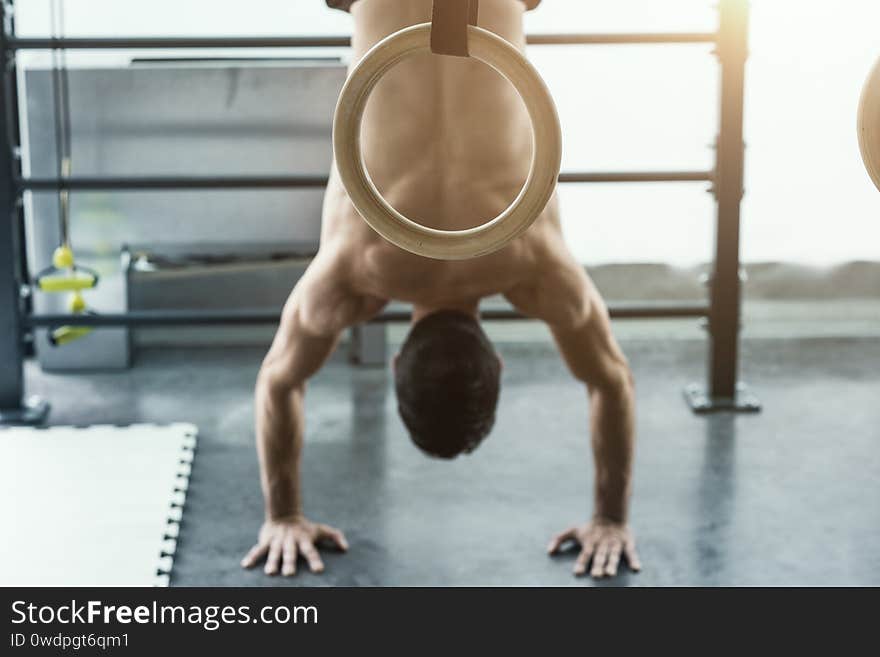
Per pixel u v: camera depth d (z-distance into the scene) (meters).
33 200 4.80
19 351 4.47
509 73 1.73
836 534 3.61
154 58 4.92
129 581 3.30
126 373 4.94
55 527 3.59
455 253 1.82
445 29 1.71
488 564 3.43
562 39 4.33
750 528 3.65
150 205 4.82
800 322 5.42
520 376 4.89
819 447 4.23
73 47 4.35
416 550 3.51
